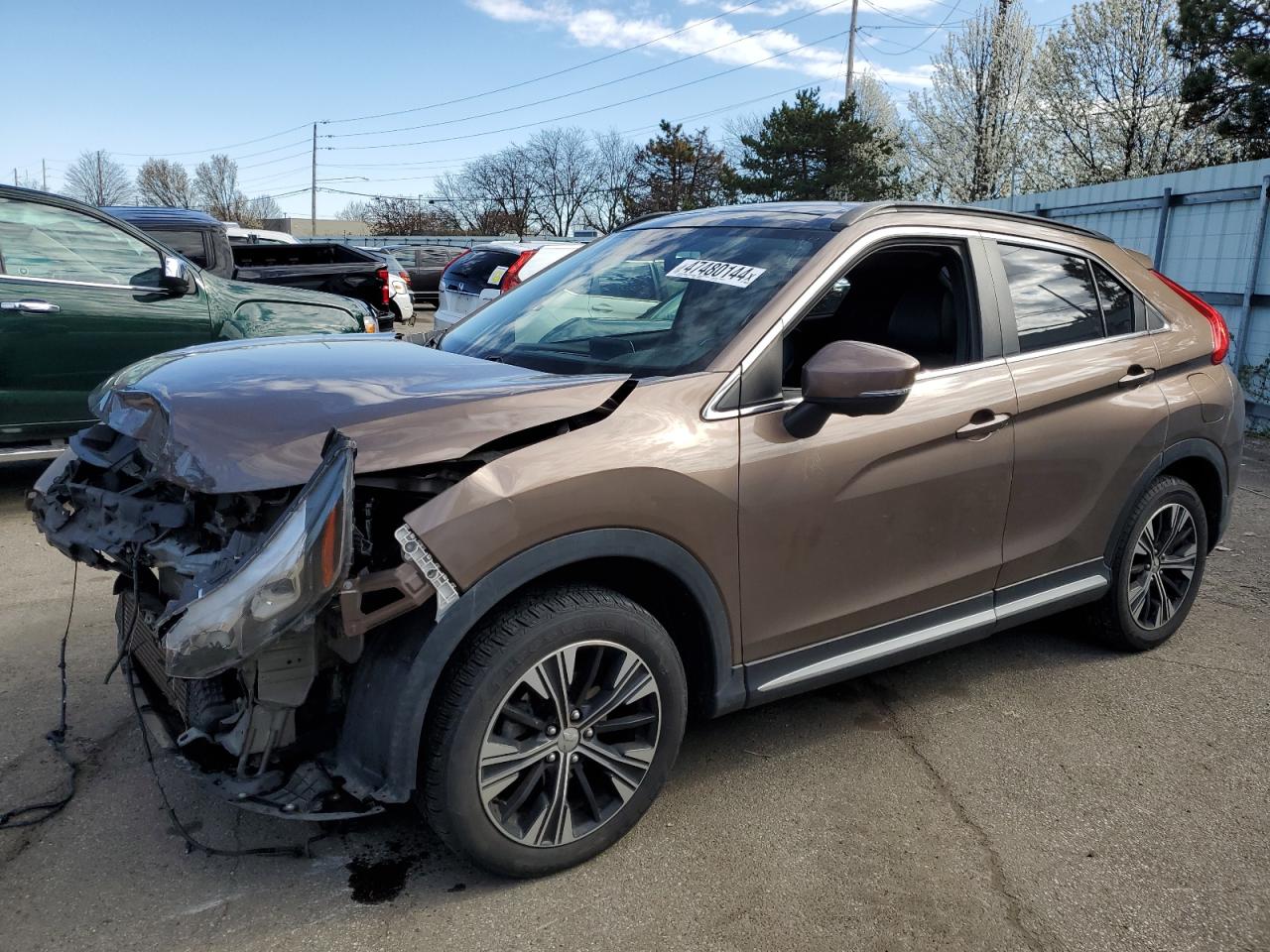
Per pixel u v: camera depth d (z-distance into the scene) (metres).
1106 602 3.93
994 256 3.37
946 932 2.38
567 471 2.32
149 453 2.47
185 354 3.07
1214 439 4.02
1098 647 4.18
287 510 2.08
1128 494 3.74
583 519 2.34
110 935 2.24
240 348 3.13
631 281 3.27
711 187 64.12
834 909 2.44
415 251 23.91
